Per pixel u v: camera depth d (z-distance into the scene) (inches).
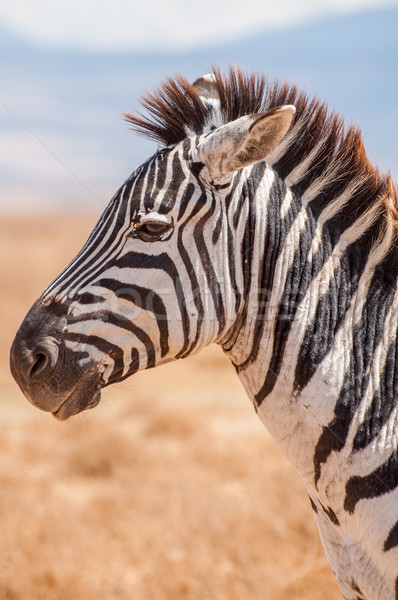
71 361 194.1
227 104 215.2
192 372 1099.3
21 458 679.7
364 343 204.5
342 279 208.1
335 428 201.0
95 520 513.7
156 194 197.2
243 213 203.9
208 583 432.1
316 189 212.5
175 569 446.0
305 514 506.0
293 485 554.3
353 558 202.8
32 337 195.0
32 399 195.6
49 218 5118.1
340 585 209.8
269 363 206.8
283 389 206.1
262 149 187.2
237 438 695.7
